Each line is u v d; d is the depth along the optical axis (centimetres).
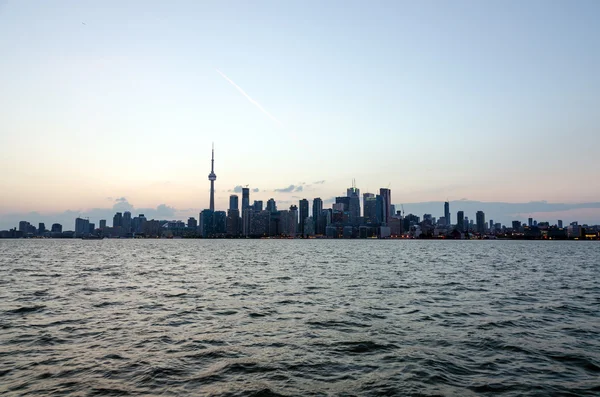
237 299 3622
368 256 13438
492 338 2209
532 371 1675
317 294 3956
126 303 3391
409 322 2623
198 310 3052
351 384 1535
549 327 2483
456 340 2169
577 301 3538
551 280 5419
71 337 2223
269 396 1423
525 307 3209
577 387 1502
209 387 1502
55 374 1630
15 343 2094
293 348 2014
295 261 10300
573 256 13638
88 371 1667
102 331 2364
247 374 1641
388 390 1473
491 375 1628
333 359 1838
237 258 11962
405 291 4184
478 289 4369
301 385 1526
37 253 14875
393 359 1836
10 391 1452
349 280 5344
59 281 5181
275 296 3812
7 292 4062
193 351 1959
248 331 2372
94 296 3800
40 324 2547
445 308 3152
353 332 2350
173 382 1551
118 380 1567
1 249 19062
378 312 2977
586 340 2170
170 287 4553
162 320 2683
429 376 1616
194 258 11894
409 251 18912
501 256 13550
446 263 9412
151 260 10688
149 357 1858
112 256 12900
